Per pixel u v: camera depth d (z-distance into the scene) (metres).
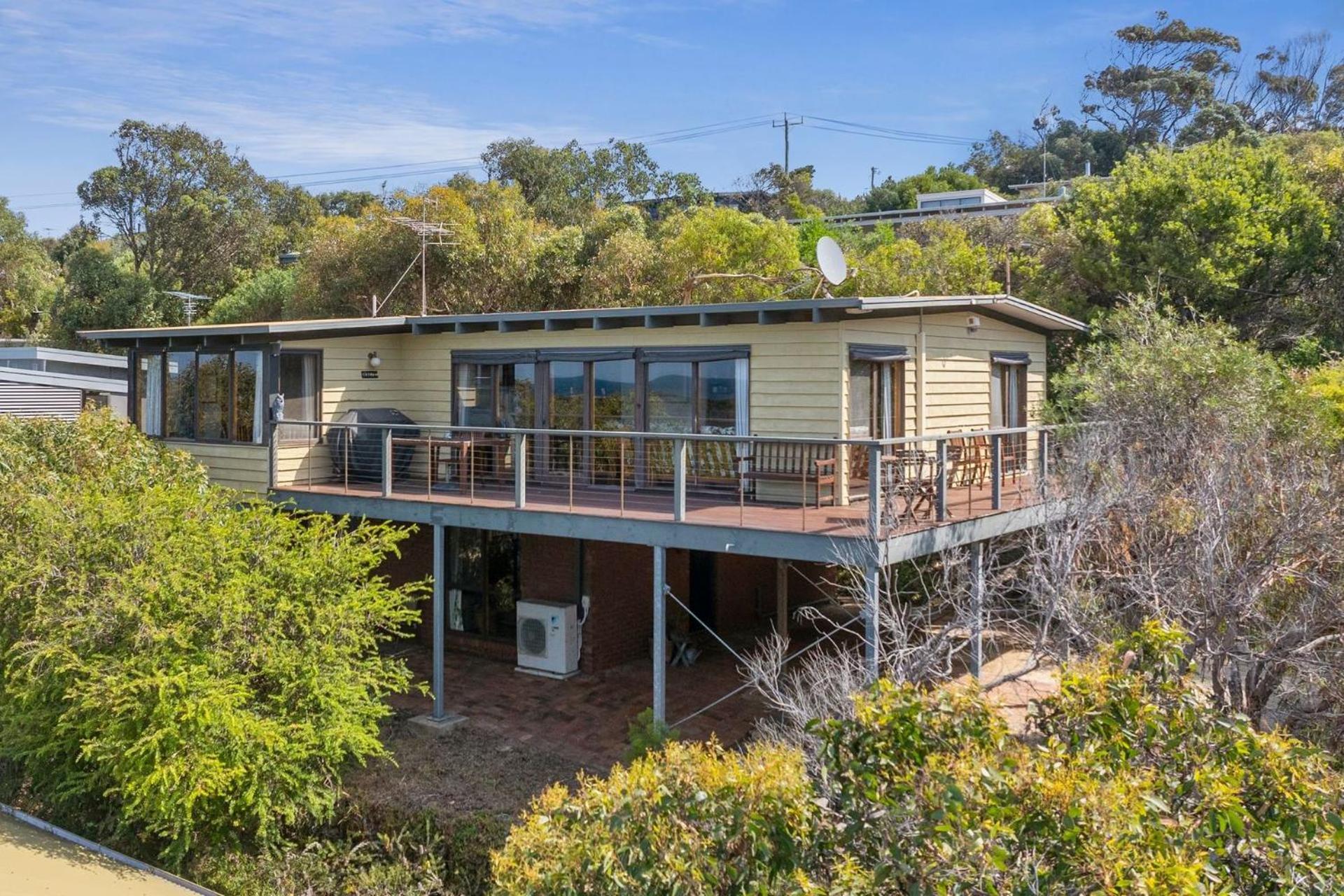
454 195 32.16
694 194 54.41
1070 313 23.47
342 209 67.19
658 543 11.07
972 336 15.62
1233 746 5.61
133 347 16.73
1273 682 10.06
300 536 11.49
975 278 26.78
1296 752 5.61
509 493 13.92
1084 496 11.30
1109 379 14.95
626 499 13.30
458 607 16.16
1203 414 13.63
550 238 33.34
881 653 10.88
